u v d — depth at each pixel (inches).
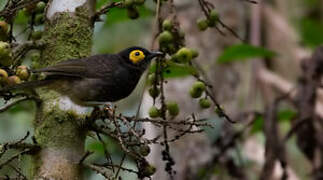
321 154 422.0
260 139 533.3
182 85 489.4
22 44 276.5
